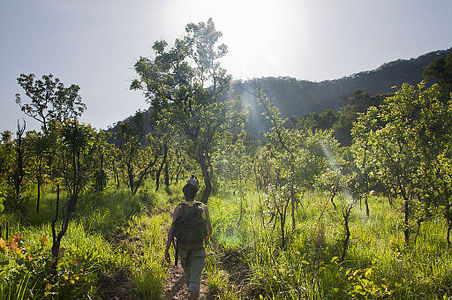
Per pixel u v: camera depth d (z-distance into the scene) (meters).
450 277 4.30
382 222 8.49
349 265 5.02
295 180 7.27
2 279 3.39
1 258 3.69
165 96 15.70
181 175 29.95
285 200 6.76
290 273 4.49
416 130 7.18
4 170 6.78
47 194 12.52
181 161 25.28
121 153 17.66
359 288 3.59
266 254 5.64
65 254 4.50
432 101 7.29
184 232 3.87
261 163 16.83
